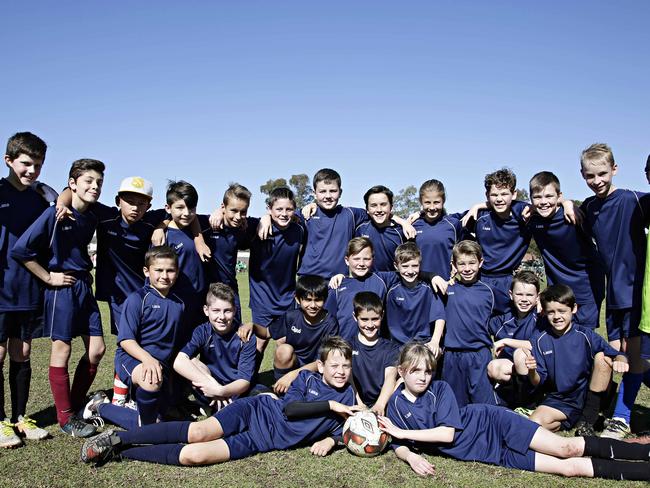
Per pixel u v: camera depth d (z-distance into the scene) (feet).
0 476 11.34
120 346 15.02
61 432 14.33
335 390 13.76
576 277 17.30
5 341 14.06
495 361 15.84
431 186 19.15
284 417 13.24
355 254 17.12
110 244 16.52
